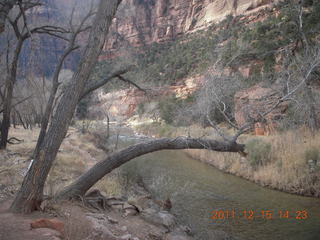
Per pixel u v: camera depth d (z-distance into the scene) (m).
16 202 4.16
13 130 25.31
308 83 11.23
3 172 7.79
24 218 3.83
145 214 6.05
